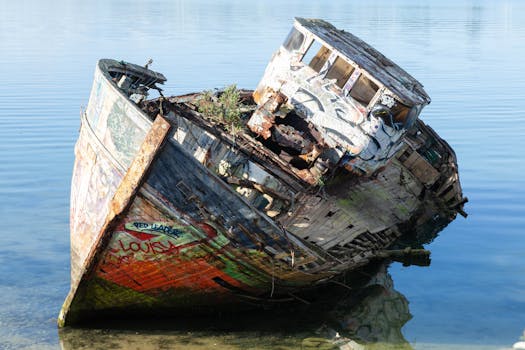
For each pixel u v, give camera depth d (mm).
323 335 13961
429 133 24641
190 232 12734
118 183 12969
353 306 15578
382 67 18047
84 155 14383
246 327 14102
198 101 17625
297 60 16984
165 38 59812
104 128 13438
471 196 23547
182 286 13727
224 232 12812
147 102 16609
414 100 16984
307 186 16344
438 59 53281
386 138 16922
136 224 12617
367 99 17531
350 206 17984
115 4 116125
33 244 17828
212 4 126812
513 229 20828
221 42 57188
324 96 16641
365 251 16406
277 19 86688
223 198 12570
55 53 48938
